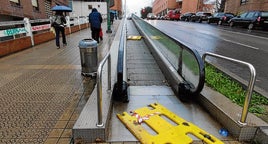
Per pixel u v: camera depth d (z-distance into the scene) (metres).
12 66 6.09
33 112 3.43
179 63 4.72
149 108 3.71
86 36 13.23
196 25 25.75
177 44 4.84
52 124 3.09
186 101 3.99
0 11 12.81
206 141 2.77
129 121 3.22
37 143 2.67
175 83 4.43
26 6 15.95
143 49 9.66
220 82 4.36
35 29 9.77
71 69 5.79
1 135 2.83
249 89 2.74
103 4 43.94
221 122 3.19
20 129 2.96
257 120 2.92
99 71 2.71
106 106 3.25
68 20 14.27
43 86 4.55
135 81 5.23
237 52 8.75
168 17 45.78
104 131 2.73
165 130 3.00
